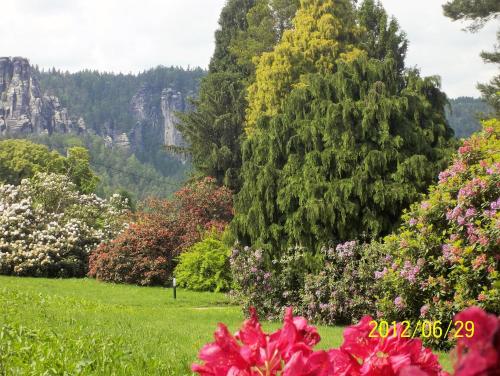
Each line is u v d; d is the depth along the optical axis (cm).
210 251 2570
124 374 729
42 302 1614
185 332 1198
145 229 2809
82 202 3534
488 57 3319
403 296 1181
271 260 1741
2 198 3366
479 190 1091
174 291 2203
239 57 4556
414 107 1772
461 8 3164
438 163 1702
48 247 2933
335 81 1822
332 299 1598
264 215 1764
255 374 208
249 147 1912
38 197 3438
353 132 1714
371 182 1666
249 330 222
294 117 1864
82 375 703
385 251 1358
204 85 4381
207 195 3089
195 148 4109
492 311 1035
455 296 1075
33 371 696
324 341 1145
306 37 3722
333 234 1669
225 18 4828
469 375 115
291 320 223
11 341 859
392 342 245
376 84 1769
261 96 3797
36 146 6175
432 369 243
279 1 4494
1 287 2020
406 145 1722
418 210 1224
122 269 2773
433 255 1162
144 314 1586
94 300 1964
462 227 1096
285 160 1811
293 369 200
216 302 2167
